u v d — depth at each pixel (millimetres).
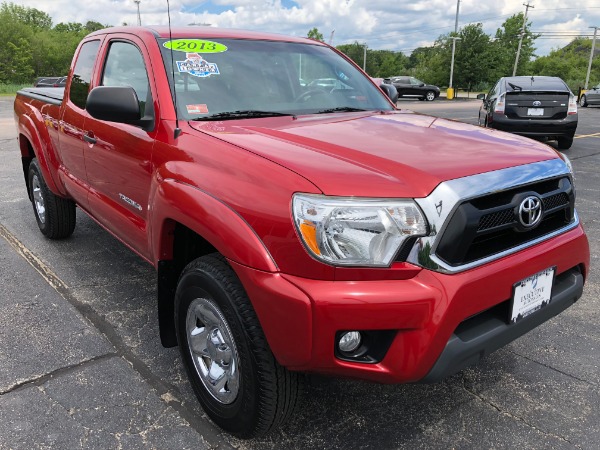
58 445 2340
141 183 2916
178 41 3127
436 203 1934
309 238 1893
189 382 2775
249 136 2463
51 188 4520
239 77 3141
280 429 2475
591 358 3096
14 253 4668
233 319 2123
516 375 2928
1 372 2877
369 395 2746
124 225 3234
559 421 2545
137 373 2900
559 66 78750
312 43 3844
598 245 5027
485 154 2303
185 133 2607
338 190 1912
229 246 2076
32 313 3559
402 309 1872
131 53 3289
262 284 1975
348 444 2387
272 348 2016
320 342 1904
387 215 1895
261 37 3566
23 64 64562
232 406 2287
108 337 3273
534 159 2344
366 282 1894
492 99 11523
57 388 2748
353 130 2639
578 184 7734
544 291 2344
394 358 1932
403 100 37750
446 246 1952
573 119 10648
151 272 4285
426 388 2811
